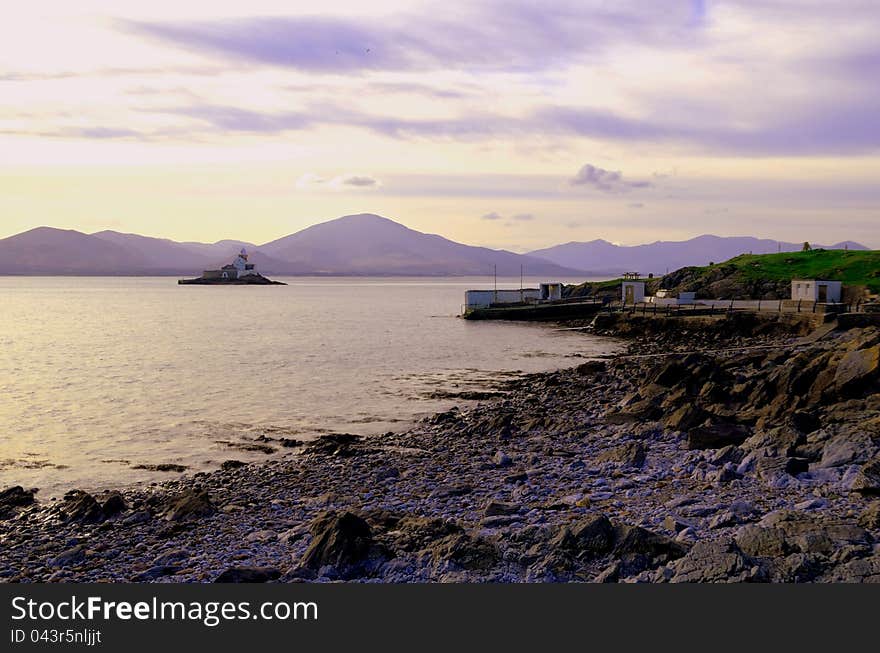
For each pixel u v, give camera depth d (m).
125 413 47.22
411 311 173.75
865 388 34.38
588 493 24.06
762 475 24.16
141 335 107.06
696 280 123.50
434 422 42.78
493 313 129.38
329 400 51.72
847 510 20.05
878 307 81.75
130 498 28.70
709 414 33.38
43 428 42.69
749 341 79.62
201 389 56.81
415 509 23.73
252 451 37.00
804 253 130.88
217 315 158.88
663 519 20.47
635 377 52.78
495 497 24.67
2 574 20.02
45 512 26.69
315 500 25.95
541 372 65.31
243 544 21.08
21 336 105.75
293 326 124.25
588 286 153.88
